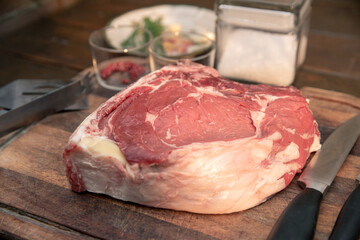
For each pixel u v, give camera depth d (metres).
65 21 0.66
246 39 0.45
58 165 0.36
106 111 0.34
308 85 0.51
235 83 0.37
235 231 0.30
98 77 0.46
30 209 0.32
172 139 0.31
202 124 0.32
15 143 0.38
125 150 0.31
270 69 0.44
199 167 0.30
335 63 0.55
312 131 0.35
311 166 0.34
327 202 0.32
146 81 0.37
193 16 0.58
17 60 0.57
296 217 0.29
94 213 0.32
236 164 0.30
